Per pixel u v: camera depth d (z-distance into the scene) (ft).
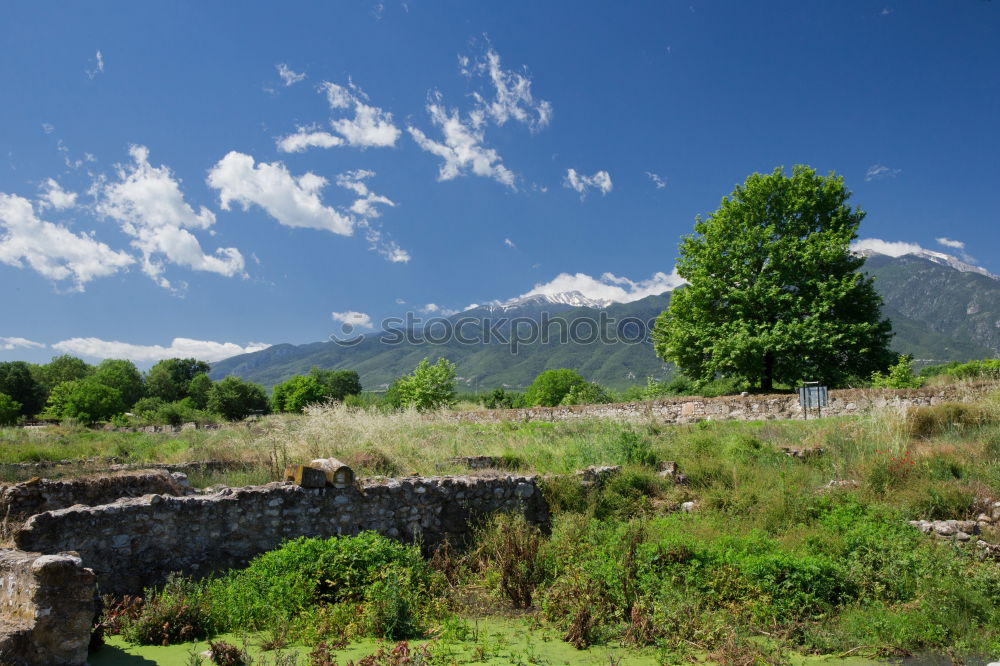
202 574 23.38
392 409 68.80
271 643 18.22
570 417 83.82
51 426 103.71
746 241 93.71
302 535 26.00
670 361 103.86
